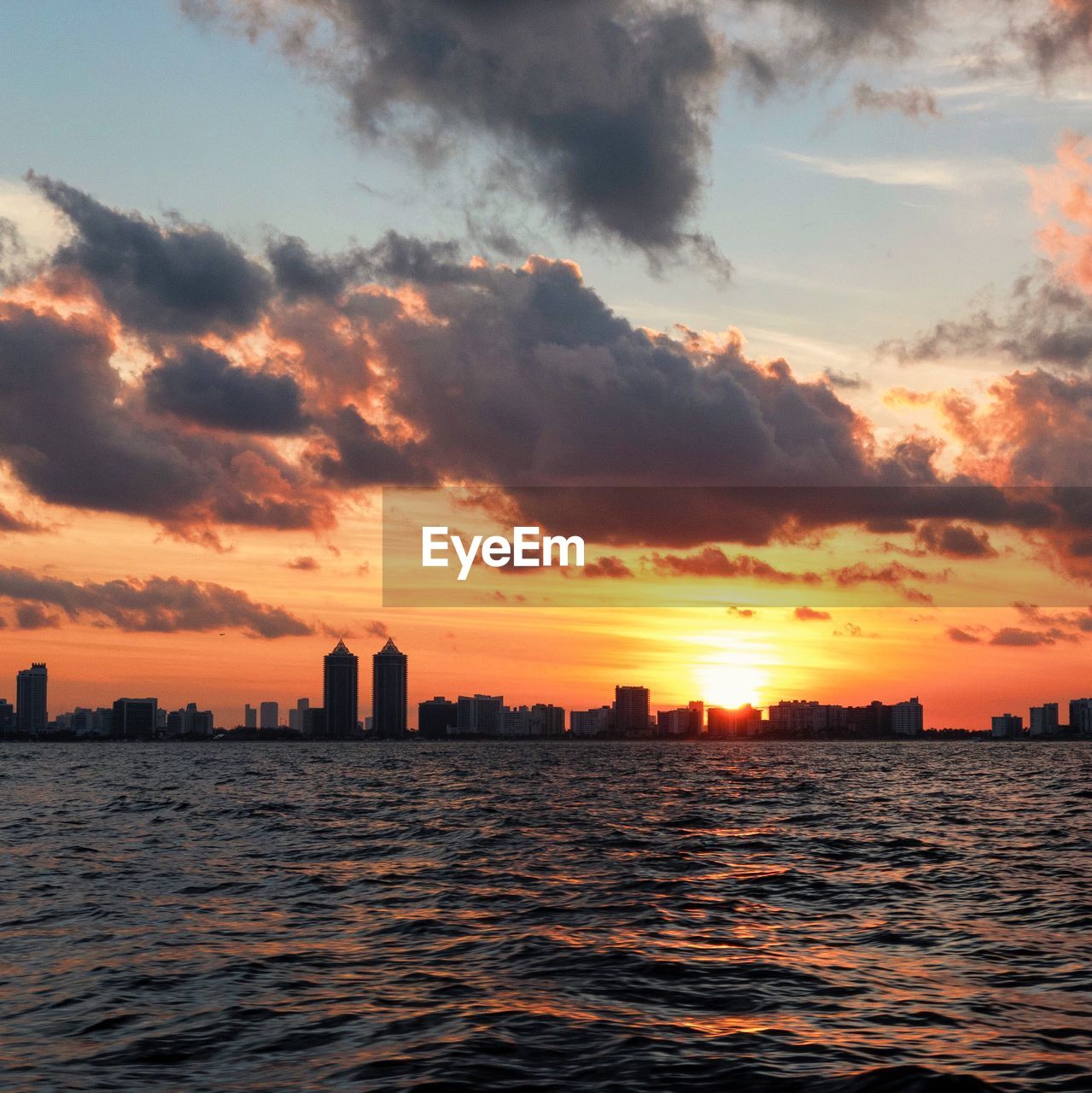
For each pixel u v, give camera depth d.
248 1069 17.36
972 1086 16.31
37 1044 18.78
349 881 38.53
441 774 152.00
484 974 23.94
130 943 27.55
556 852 47.50
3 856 46.38
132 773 161.00
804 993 22.23
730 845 50.66
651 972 24.12
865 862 44.22
